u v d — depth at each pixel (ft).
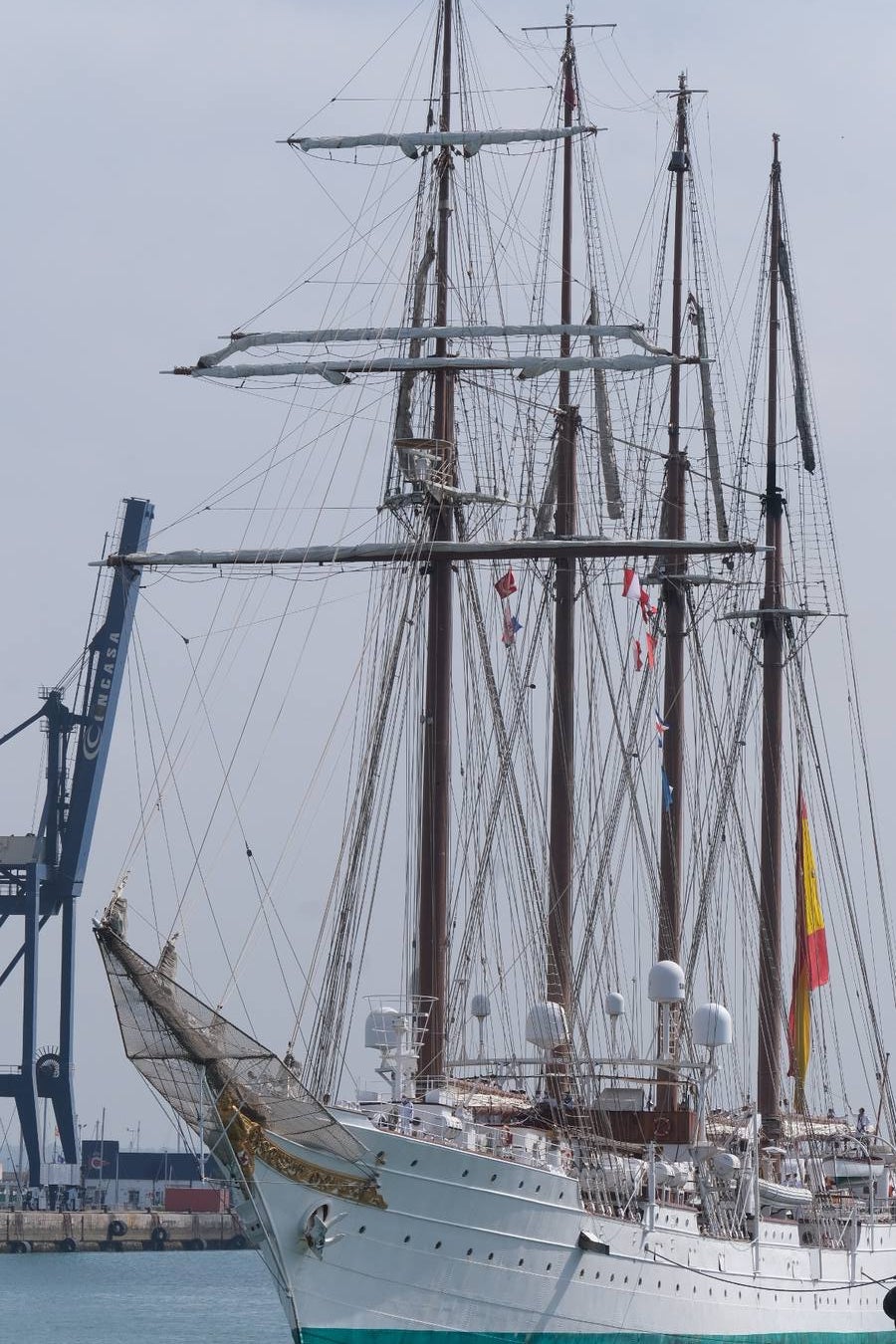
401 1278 489.26
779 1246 623.36
